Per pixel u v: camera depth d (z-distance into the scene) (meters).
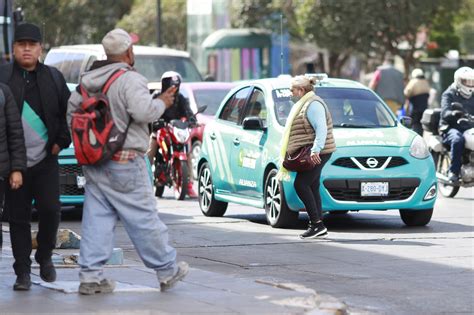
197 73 59.91
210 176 36.91
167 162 43.22
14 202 20.98
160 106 19.70
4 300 19.97
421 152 32.91
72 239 27.48
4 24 49.91
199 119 51.94
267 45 94.38
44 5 92.94
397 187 32.34
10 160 20.48
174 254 20.58
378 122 34.38
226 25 100.00
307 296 20.42
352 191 32.09
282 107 33.97
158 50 60.31
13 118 20.41
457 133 41.81
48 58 55.50
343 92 35.22
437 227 33.22
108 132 19.50
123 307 19.20
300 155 30.08
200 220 35.78
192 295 20.47
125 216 20.00
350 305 20.67
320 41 97.12
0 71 20.77
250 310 18.95
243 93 36.22
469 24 111.44
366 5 95.94
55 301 19.81
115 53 20.00
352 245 29.23
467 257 26.83
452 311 20.08
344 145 32.41
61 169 34.56
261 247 29.12
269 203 33.41
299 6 97.81
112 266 24.69
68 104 20.19
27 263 21.09
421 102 59.50
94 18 104.00
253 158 34.12
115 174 19.78
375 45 98.31
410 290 22.31
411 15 95.88
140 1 120.19
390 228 33.03
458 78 42.16
